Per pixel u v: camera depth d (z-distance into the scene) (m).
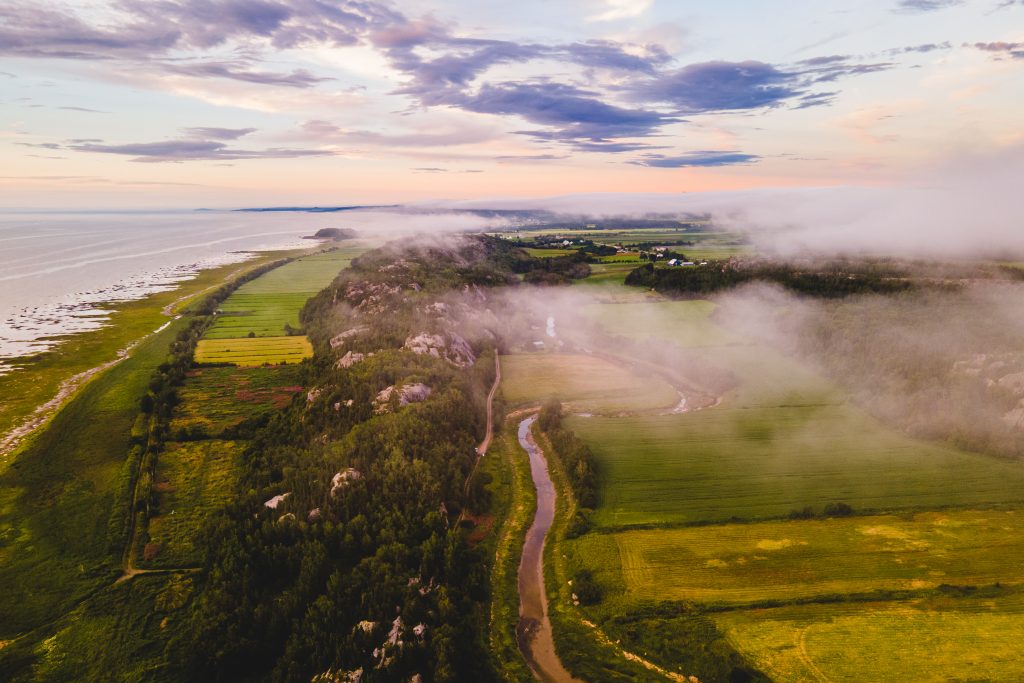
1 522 80.44
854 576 70.56
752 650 59.59
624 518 84.75
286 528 73.88
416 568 70.44
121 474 92.94
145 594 67.69
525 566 77.06
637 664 59.53
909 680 55.44
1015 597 66.00
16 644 60.59
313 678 56.19
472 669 58.88
